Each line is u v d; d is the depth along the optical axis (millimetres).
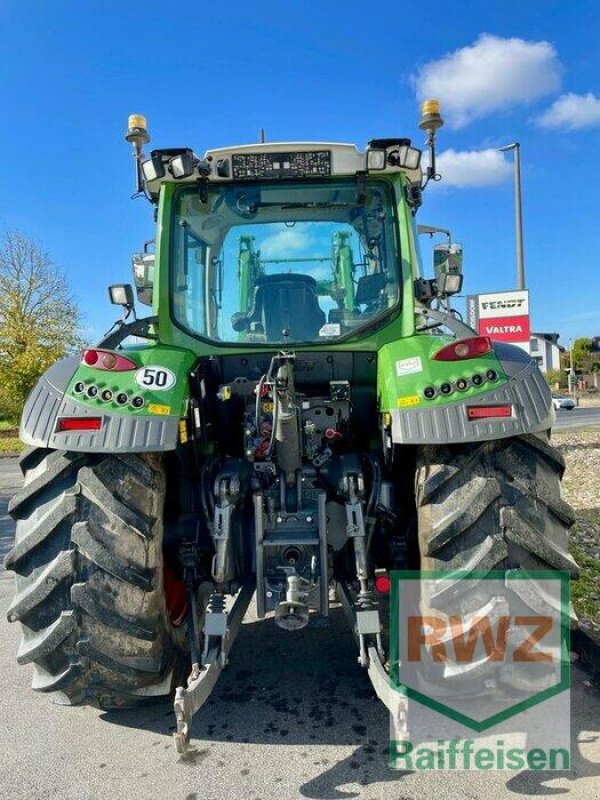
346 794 2346
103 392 2693
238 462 3178
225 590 2902
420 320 3469
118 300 3480
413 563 3012
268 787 2412
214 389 3391
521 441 2656
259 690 3197
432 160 3561
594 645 3260
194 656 2830
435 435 2557
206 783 2451
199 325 3371
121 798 2381
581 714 2840
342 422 3217
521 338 8734
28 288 25547
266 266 3416
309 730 2807
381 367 2949
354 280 3393
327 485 3086
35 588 2531
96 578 2518
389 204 3391
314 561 2826
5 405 26688
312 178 3363
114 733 2854
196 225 3420
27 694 3285
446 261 3682
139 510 2617
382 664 2502
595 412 33062
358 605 2674
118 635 2561
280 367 2777
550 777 2402
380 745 2668
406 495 3066
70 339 26188
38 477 2662
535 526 2537
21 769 2588
